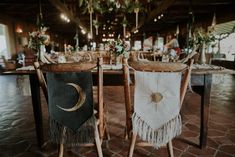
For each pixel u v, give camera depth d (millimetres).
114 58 2354
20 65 8859
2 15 9023
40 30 2230
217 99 3693
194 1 7371
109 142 2066
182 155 1812
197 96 3926
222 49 9570
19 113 2969
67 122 1458
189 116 2789
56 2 5801
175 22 13445
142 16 9742
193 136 2178
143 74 1341
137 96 1386
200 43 2191
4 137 2193
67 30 18953
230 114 2855
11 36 9836
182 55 3002
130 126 1483
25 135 2240
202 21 10656
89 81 1400
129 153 1521
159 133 1433
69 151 1903
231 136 2164
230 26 8094
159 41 17156
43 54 2125
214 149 1910
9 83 5594
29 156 1831
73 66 1346
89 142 1496
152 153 1857
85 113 1441
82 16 9953
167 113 1411
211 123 2518
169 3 5617
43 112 3014
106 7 4430
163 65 1300
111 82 1806
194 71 1703
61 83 1395
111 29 16062
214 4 7863
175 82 1354
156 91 1368
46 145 2020
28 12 9492
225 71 1708
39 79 1467
